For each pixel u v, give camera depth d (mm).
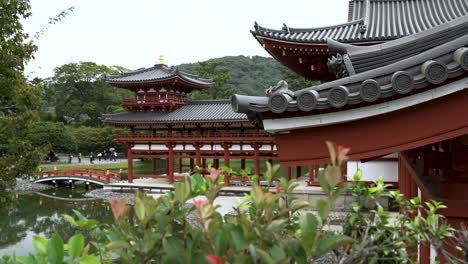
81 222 2168
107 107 68875
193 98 61969
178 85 37500
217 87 62062
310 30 15906
